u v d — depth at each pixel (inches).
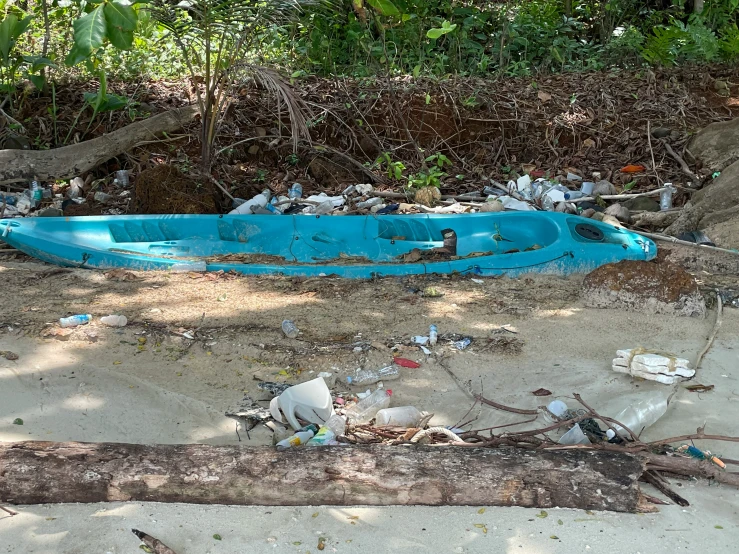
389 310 210.8
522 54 420.8
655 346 191.2
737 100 360.5
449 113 345.4
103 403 158.9
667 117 348.5
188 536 116.6
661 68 393.7
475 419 155.0
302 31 403.9
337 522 120.6
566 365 179.8
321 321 201.5
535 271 240.8
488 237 263.4
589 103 359.6
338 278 235.6
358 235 264.8
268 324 198.4
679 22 401.1
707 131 327.6
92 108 338.3
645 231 281.3
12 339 186.2
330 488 124.2
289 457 126.6
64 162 304.8
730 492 130.3
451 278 236.5
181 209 282.7
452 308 213.0
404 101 347.6
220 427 150.6
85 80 358.9
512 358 183.0
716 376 174.4
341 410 156.3
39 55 352.2
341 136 339.0
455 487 124.2
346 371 175.3
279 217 267.1
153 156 323.9
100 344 184.7
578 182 318.7
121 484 123.8
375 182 322.3
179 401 157.9
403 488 124.2
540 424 152.3
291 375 172.9
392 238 264.7
